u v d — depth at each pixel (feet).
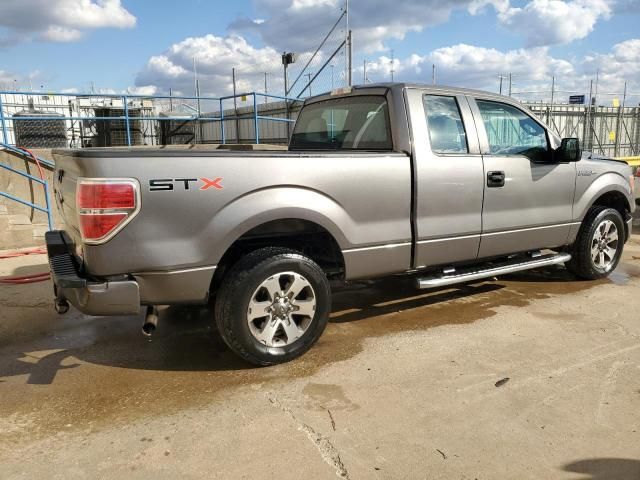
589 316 15.37
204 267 11.14
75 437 9.39
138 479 8.21
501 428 9.48
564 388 10.93
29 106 41.09
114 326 15.29
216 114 60.34
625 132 57.93
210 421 9.87
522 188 15.97
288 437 9.30
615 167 18.98
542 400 10.45
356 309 16.33
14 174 29.32
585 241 18.34
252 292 11.59
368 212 13.03
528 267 16.62
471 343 13.42
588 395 10.63
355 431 9.46
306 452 8.85
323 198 12.30
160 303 11.11
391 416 9.95
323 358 12.63
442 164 14.12
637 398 10.49
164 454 8.86
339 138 16.07
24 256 24.64
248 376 11.76
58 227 30.58
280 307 12.03
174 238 10.79
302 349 12.48
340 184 12.48
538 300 17.01
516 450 8.84
